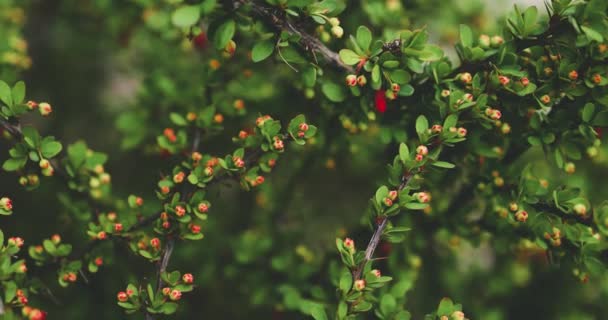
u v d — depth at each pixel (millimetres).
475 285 998
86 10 1075
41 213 1070
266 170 827
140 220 854
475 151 852
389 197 801
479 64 824
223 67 911
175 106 966
